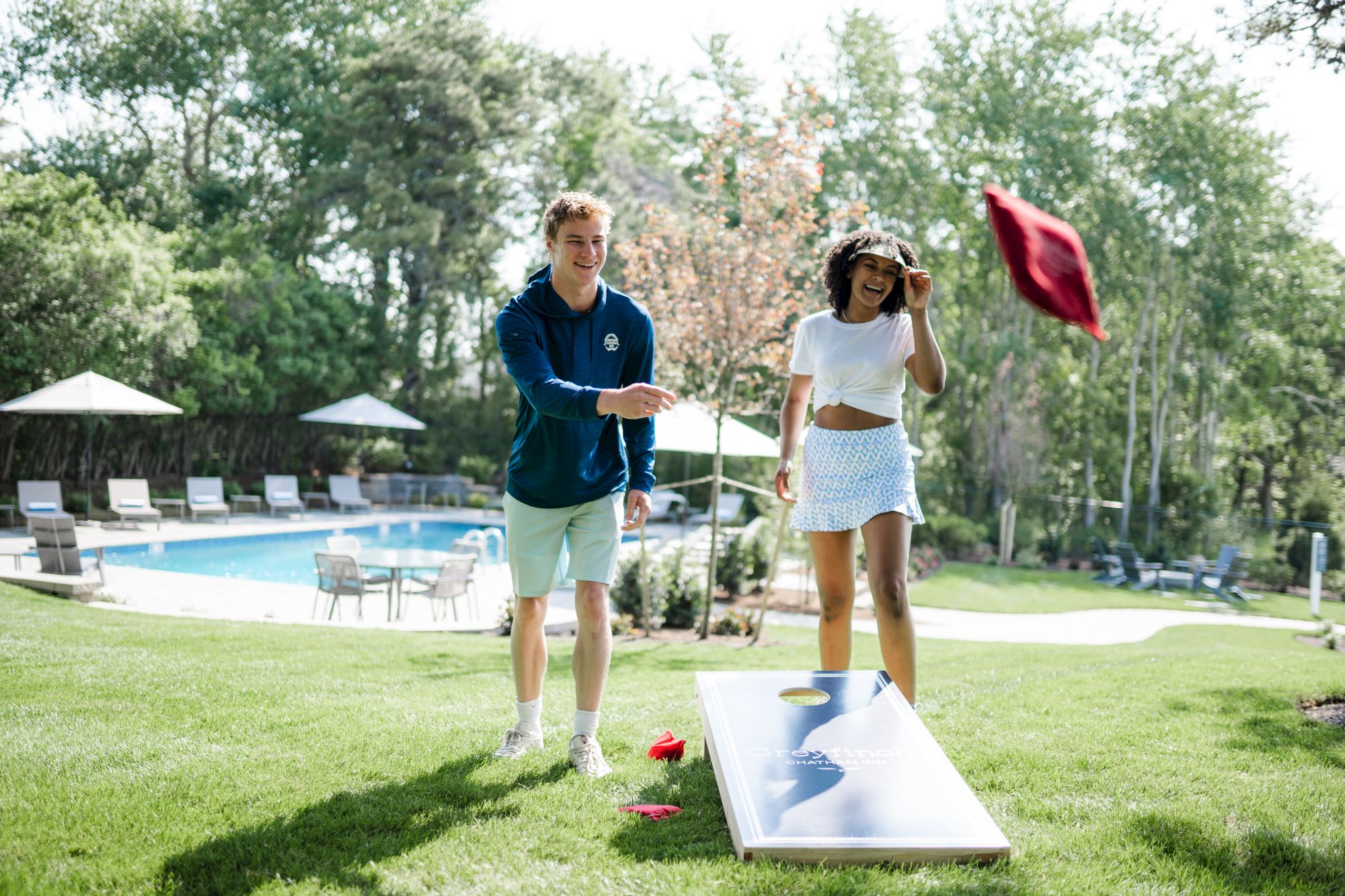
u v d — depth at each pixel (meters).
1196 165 22.83
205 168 29.84
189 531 18.23
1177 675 5.33
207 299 22.80
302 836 2.39
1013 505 21.89
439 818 2.54
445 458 28.25
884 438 3.51
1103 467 25.59
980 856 2.19
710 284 10.28
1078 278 1.81
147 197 27.97
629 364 3.33
